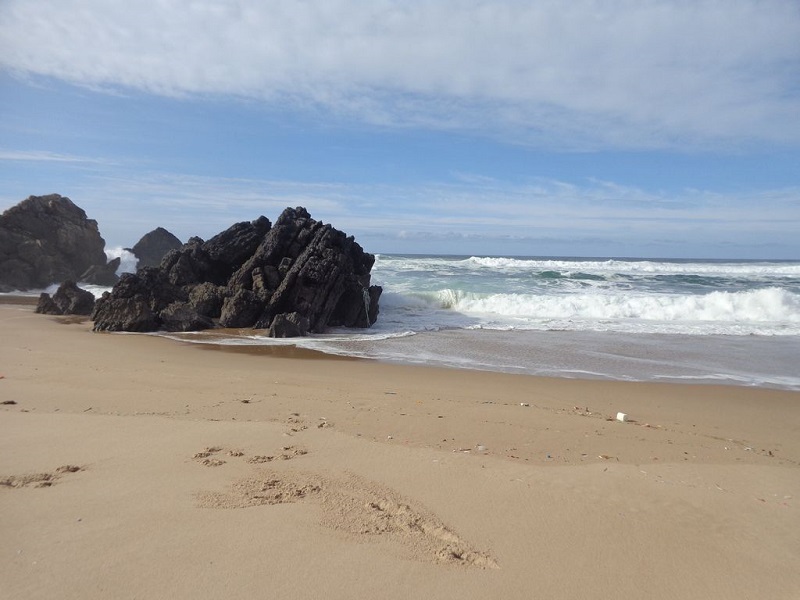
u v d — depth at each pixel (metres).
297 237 23.91
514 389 12.00
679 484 6.01
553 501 5.38
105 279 37.53
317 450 6.61
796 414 10.62
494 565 4.19
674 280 38.25
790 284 36.59
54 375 10.77
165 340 18.05
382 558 4.19
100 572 3.83
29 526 4.46
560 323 23.39
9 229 35.62
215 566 3.97
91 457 6.11
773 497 5.79
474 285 34.12
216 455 6.31
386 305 27.48
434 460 6.37
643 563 4.33
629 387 12.70
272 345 17.88
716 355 17.14
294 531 4.53
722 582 4.12
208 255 24.53
